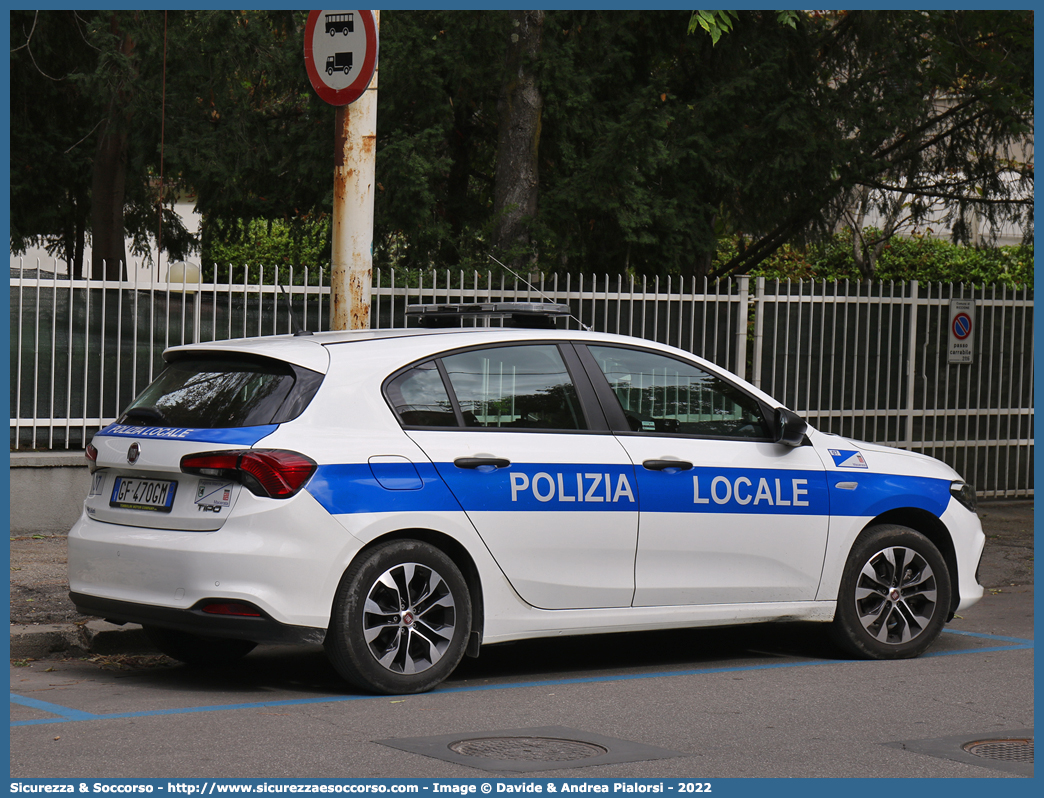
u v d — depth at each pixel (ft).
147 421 20.77
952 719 19.13
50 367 35.53
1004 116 50.78
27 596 26.68
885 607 24.41
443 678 20.45
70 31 55.93
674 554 22.38
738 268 59.00
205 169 50.21
